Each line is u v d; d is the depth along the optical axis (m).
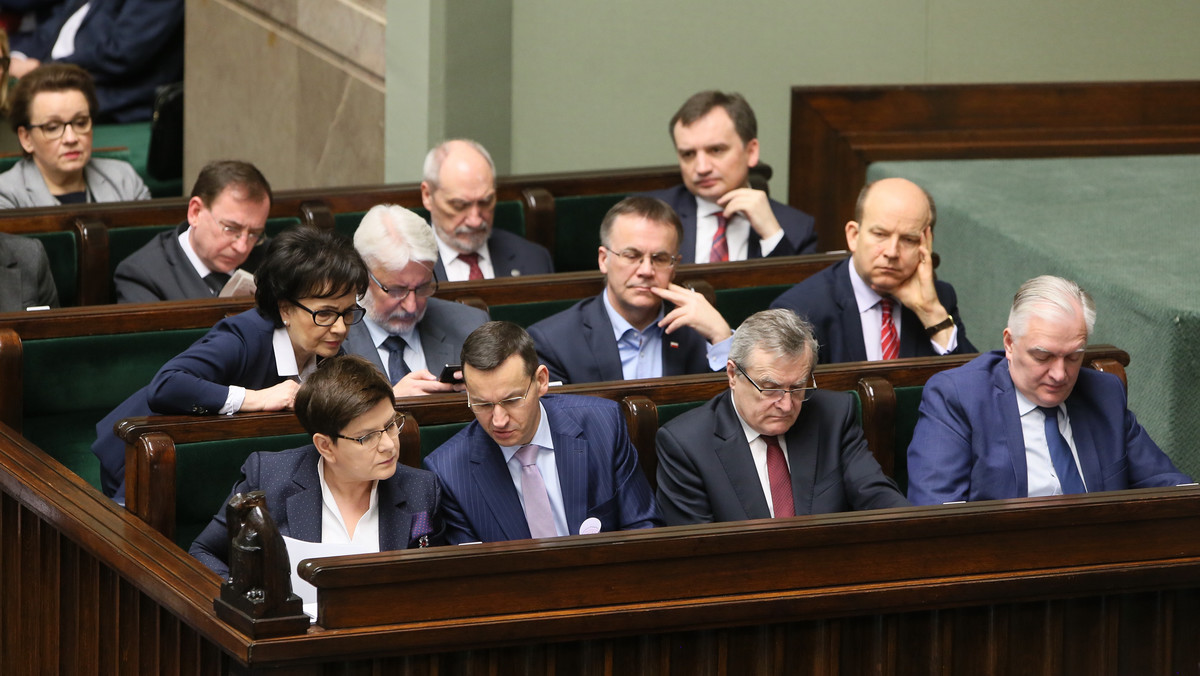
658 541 10.57
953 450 14.38
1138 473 14.71
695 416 14.20
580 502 13.34
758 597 10.77
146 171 31.66
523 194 22.69
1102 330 19.73
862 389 15.10
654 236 16.33
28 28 33.97
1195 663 11.92
